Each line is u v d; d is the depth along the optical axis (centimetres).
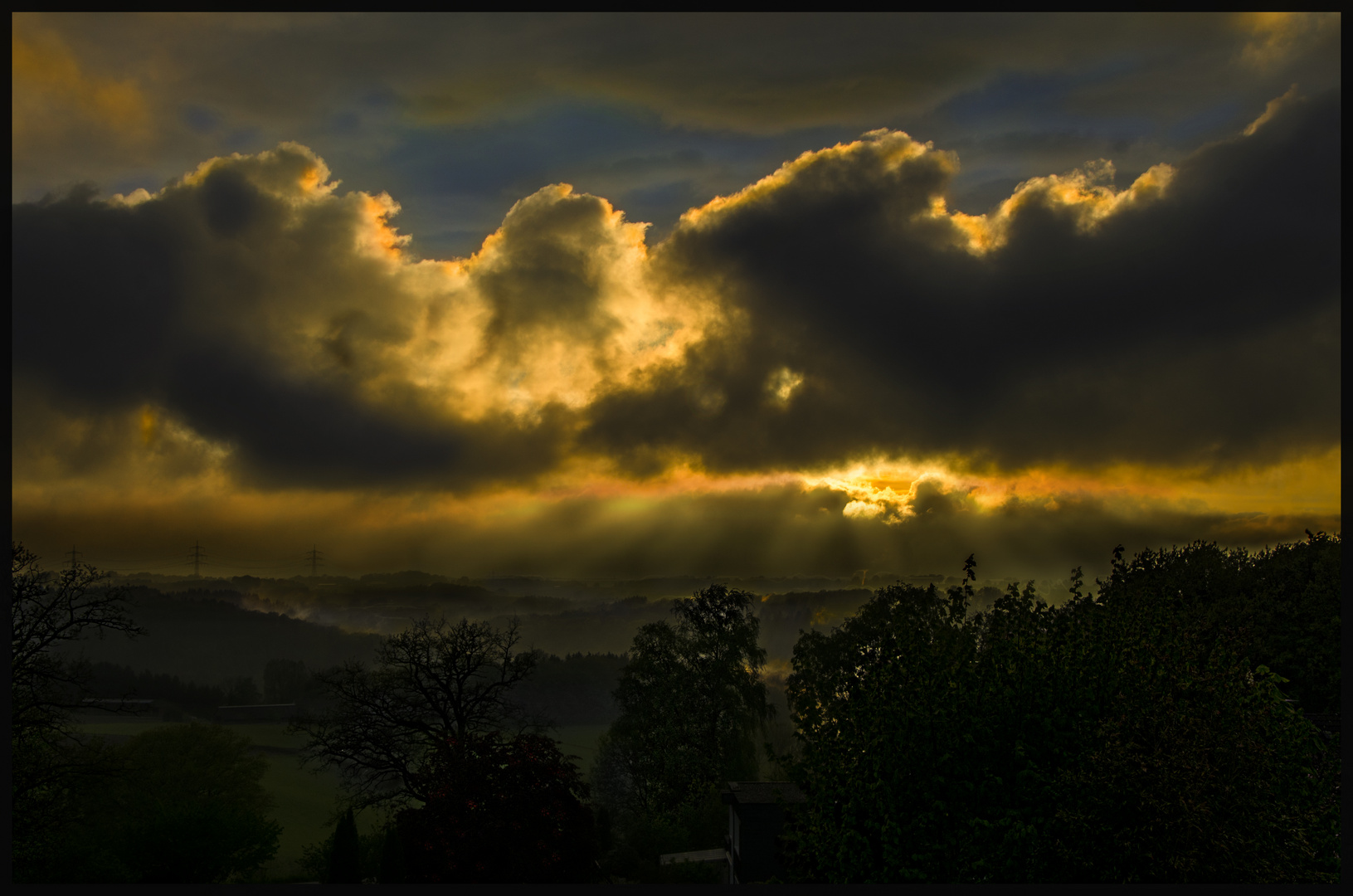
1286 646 3381
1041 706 1625
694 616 5131
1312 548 3900
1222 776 1514
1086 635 1719
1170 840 1474
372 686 3972
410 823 2781
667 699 4869
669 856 4084
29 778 2827
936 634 1783
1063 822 1529
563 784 2847
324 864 3681
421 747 3919
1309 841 1547
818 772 1667
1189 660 1678
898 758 1584
